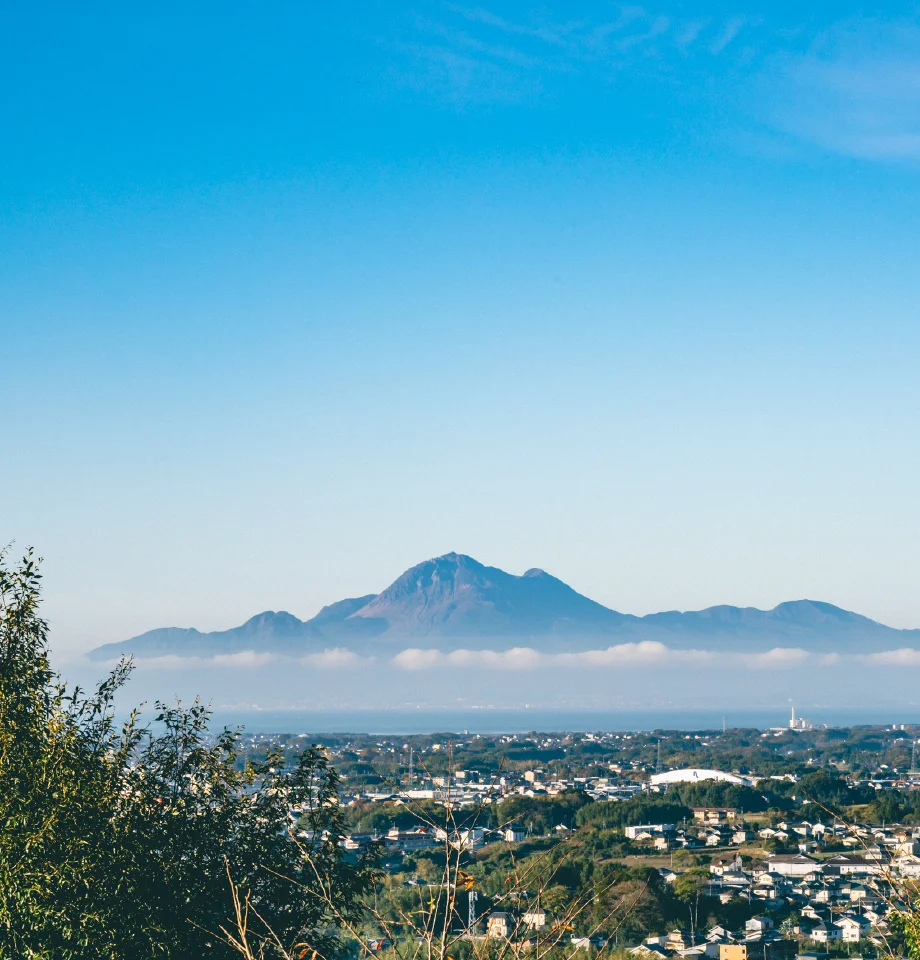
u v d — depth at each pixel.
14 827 17.41
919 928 13.06
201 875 18.92
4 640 19.55
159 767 20.38
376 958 11.09
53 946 17.05
